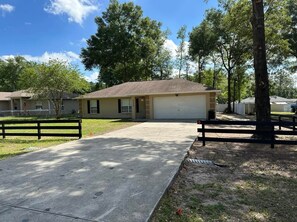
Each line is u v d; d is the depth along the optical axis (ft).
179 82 71.00
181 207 11.67
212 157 21.98
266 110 29.84
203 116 62.44
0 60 178.91
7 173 16.84
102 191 13.04
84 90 106.22
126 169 17.21
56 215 10.38
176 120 59.41
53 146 27.40
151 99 66.69
